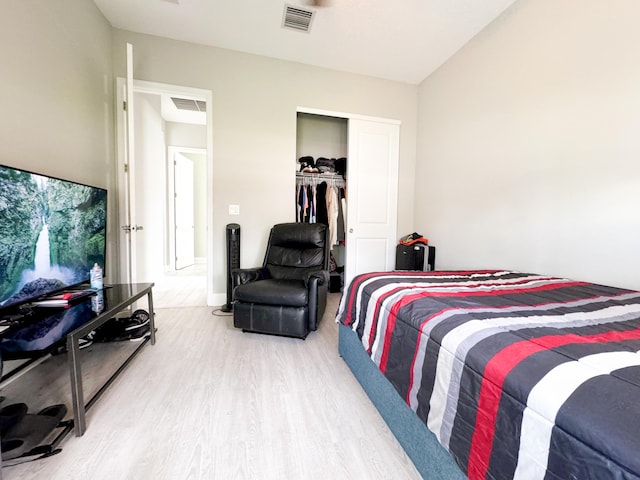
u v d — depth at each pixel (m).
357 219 3.61
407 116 3.71
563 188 1.96
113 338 2.10
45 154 1.77
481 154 2.68
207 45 2.96
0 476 0.92
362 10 2.41
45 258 1.52
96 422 1.29
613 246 1.69
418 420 1.06
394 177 3.71
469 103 2.82
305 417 1.36
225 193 3.11
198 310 2.99
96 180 2.42
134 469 1.05
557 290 1.49
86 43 2.25
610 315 1.08
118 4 2.40
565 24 1.93
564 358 0.71
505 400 0.69
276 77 3.18
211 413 1.38
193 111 4.77
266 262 2.90
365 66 3.31
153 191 4.06
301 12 2.46
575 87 1.88
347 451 1.17
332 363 1.89
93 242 2.00
